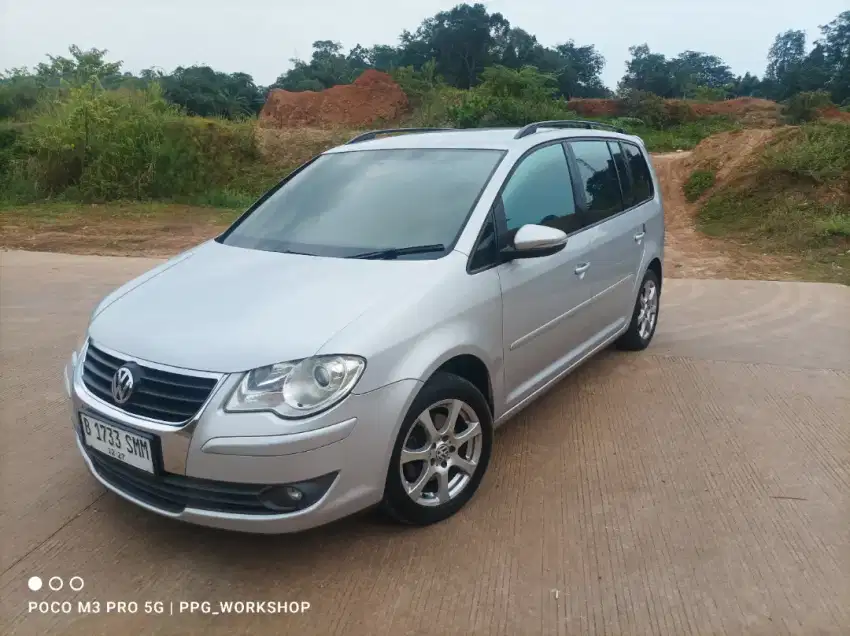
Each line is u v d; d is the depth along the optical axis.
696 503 3.46
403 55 74.56
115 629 2.67
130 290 3.57
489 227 3.59
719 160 17.16
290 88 58.75
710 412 4.52
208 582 2.91
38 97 22.97
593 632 2.62
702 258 11.70
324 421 2.73
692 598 2.79
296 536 3.20
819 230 12.41
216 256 3.79
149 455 2.81
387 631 2.63
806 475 3.72
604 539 3.16
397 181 4.00
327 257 3.54
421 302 3.11
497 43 73.19
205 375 2.77
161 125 19.08
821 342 5.96
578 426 4.32
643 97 41.88
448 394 3.19
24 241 11.78
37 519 3.36
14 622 2.71
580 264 4.27
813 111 39.53
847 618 2.68
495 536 3.19
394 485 3.02
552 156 4.32
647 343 5.76
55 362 5.46
